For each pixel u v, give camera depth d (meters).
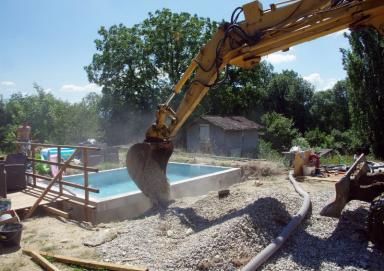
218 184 10.76
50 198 8.05
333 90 56.12
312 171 10.84
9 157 8.98
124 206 7.90
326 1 5.58
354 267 4.56
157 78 34.94
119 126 35.66
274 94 51.94
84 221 7.21
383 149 25.47
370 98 25.59
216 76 6.91
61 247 5.48
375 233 5.12
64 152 13.43
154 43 33.69
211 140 28.23
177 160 15.32
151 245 5.33
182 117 7.52
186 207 6.99
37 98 27.47
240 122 30.84
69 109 26.67
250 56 6.45
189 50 34.00
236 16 6.40
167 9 33.53
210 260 4.53
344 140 43.16
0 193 7.69
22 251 5.38
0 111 27.19
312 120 51.72
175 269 4.45
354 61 25.92
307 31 5.62
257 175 11.51
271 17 6.02
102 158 14.84
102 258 5.02
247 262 4.55
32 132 25.59
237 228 5.15
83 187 7.56
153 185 7.82
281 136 37.03
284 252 4.94
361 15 5.17
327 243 5.28
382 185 5.82
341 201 5.60
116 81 34.84
